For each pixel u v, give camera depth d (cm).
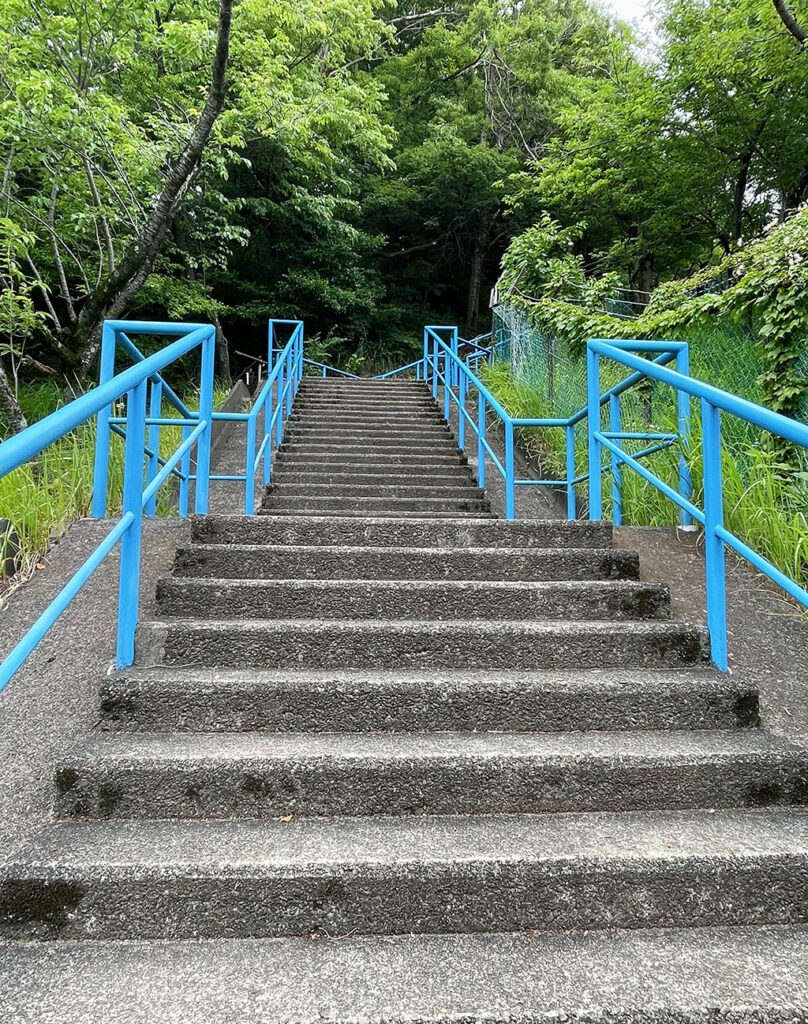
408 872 122
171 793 142
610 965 110
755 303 362
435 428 704
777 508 271
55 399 685
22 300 569
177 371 1081
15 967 108
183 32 625
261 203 1177
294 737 163
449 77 1681
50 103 551
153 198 695
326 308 1400
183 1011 97
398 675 181
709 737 166
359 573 242
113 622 209
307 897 120
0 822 138
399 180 1538
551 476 525
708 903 124
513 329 783
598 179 940
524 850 128
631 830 138
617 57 951
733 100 766
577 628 197
